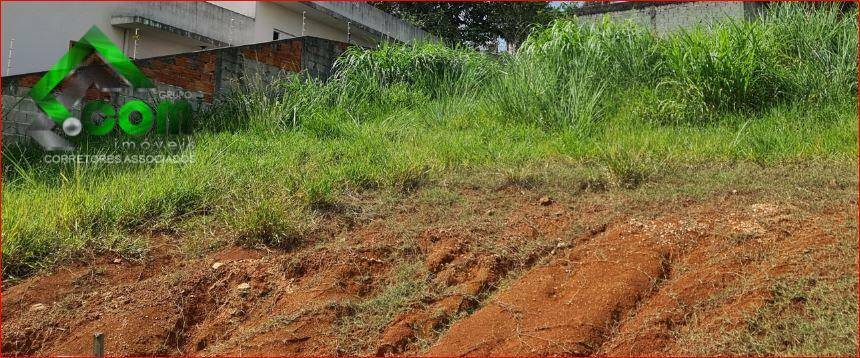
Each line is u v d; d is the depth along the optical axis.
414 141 7.25
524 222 4.75
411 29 19.61
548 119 7.81
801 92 7.38
